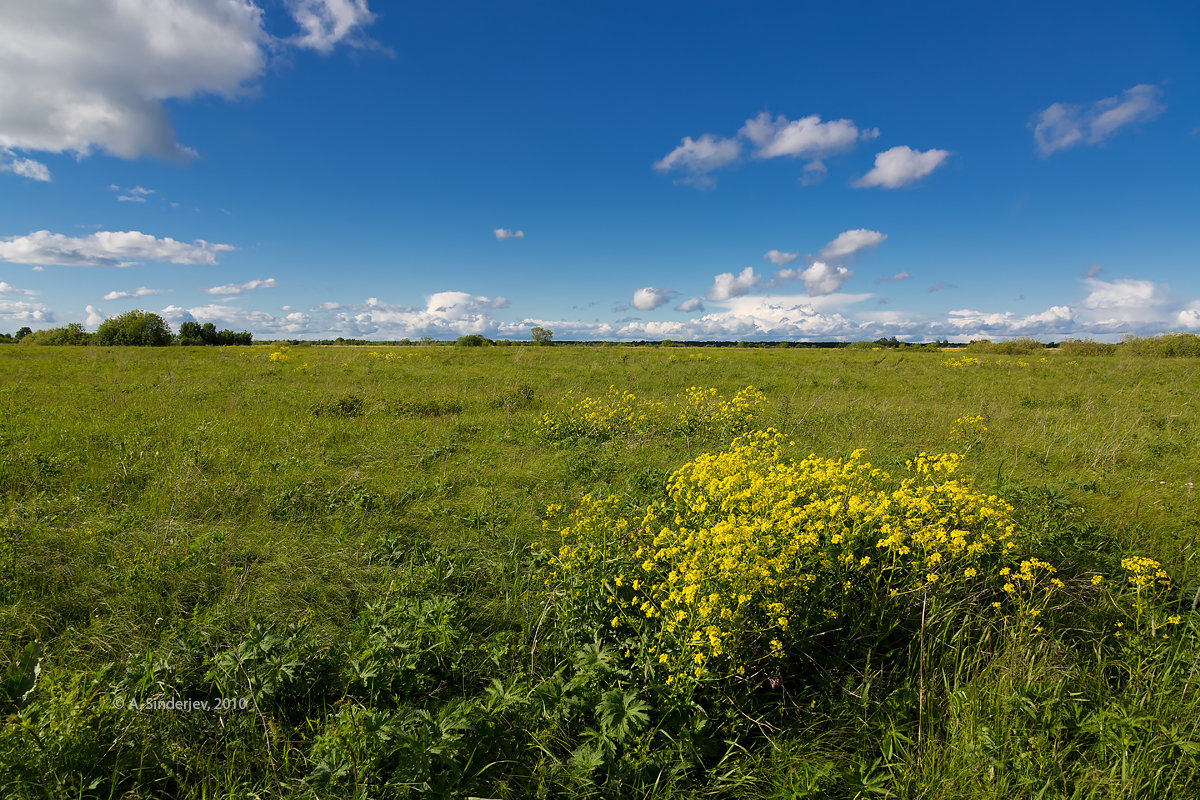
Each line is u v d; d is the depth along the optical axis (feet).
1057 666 9.45
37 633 10.37
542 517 17.22
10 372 50.57
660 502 16.25
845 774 7.90
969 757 7.82
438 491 19.01
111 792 6.88
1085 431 28.66
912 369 70.13
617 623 10.15
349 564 13.58
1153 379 55.11
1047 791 7.53
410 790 7.23
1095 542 14.47
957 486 12.44
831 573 11.00
